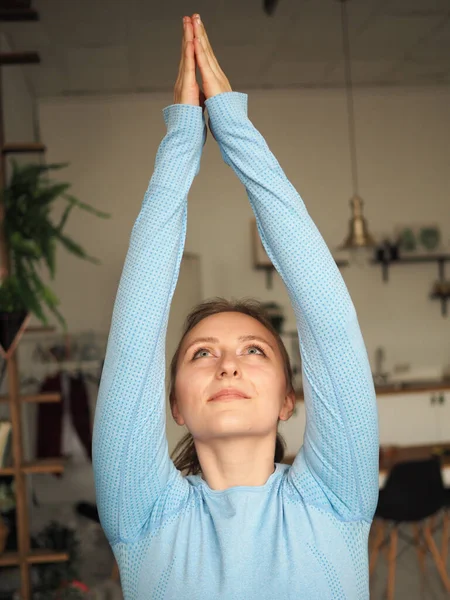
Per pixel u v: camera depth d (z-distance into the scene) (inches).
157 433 28.8
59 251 234.2
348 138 245.6
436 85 244.8
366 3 169.9
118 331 27.5
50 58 197.0
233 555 28.0
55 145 237.0
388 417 206.8
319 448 29.1
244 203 243.3
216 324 30.6
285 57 207.8
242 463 29.8
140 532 29.9
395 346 246.4
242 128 27.6
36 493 212.7
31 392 200.5
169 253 27.5
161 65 208.5
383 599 145.7
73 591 136.9
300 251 27.2
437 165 248.7
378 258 243.3
